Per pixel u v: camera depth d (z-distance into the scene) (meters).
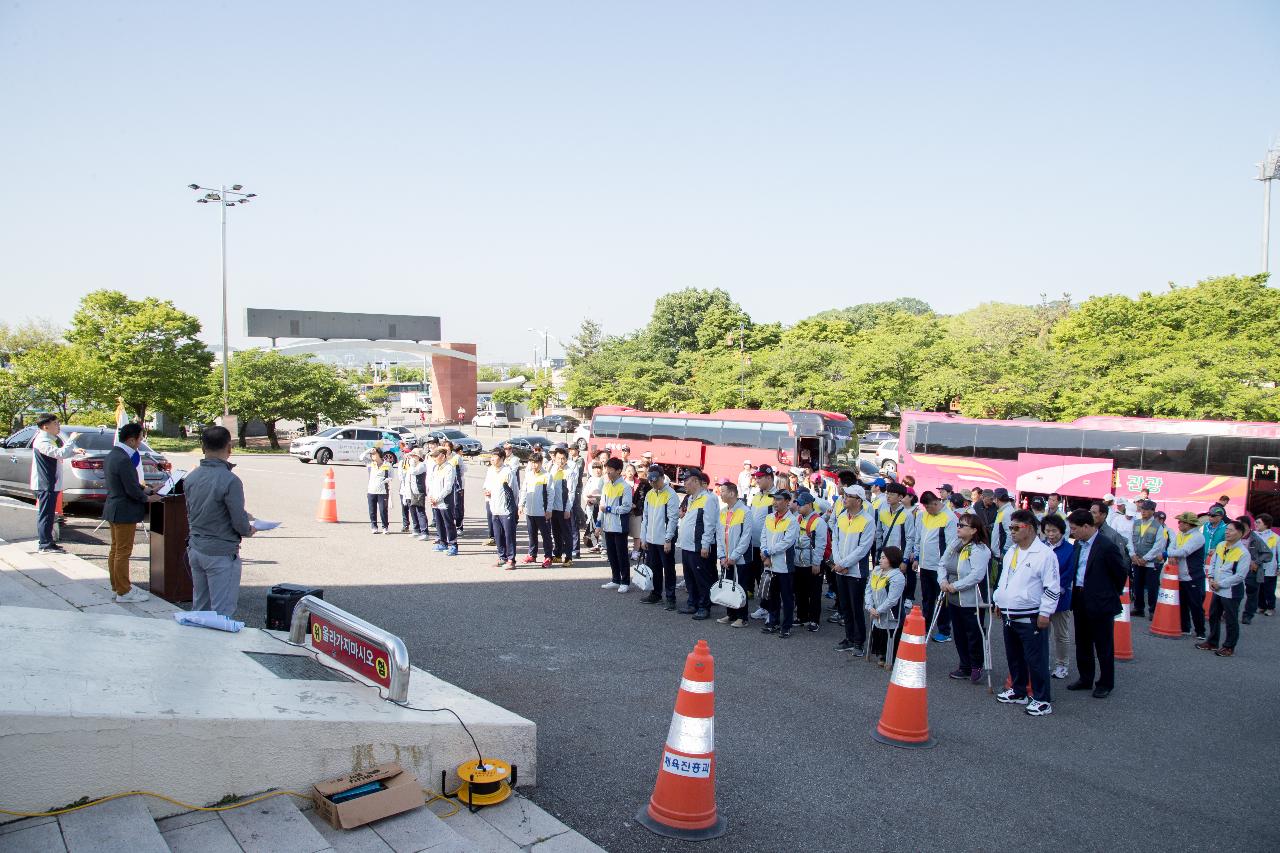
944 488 12.37
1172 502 20.27
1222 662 9.45
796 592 10.11
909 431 24.97
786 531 9.49
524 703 6.81
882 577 8.38
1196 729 7.01
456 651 8.20
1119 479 21.11
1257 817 5.30
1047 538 8.34
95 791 3.71
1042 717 7.16
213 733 4.04
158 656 4.85
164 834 3.79
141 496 8.18
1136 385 29.11
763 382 41.31
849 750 6.16
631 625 9.68
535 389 74.12
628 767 5.62
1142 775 5.94
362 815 4.21
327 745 4.44
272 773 4.25
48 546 10.74
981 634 8.12
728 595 9.71
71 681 4.09
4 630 4.84
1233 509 19.44
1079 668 8.14
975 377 35.72
